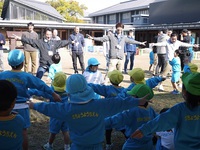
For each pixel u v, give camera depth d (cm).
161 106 691
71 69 1384
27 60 989
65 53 2583
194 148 260
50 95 401
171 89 908
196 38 2780
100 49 2842
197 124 261
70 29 3375
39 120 568
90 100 290
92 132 287
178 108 266
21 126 266
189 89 261
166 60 866
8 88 254
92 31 3475
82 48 1091
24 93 366
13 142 258
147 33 3444
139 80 440
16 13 3653
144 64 1717
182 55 1070
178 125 266
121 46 879
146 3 4484
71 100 290
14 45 2356
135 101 301
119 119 336
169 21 3453
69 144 427
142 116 339
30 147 441
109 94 441
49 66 736
